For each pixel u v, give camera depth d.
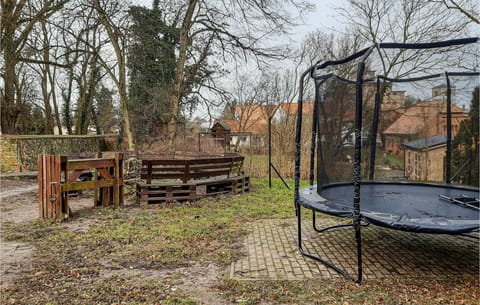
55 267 3.72
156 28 14.14
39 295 3.04
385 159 7.39
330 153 4.60
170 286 3.21
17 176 11.78
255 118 23.66
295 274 3.48
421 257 4.01
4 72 13.80
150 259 3.95
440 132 6.96
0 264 3.82
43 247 4.41
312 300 2.91
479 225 3.06
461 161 6.47
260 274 3.48
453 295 3.00
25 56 13.68
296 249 4.29
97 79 20.16
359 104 3.22
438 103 6.92
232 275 3.46
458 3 9.09
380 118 7.36
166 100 13.93
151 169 7.27
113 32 12.71
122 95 13.16
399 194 5.18
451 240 4.73
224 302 2.88
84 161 6.11
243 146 15.80
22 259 3.98
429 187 6.08
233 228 5.28
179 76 13.35
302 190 4.71
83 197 8.18
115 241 4.63
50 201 5.70
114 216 6.12
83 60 17.81
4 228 5.37
